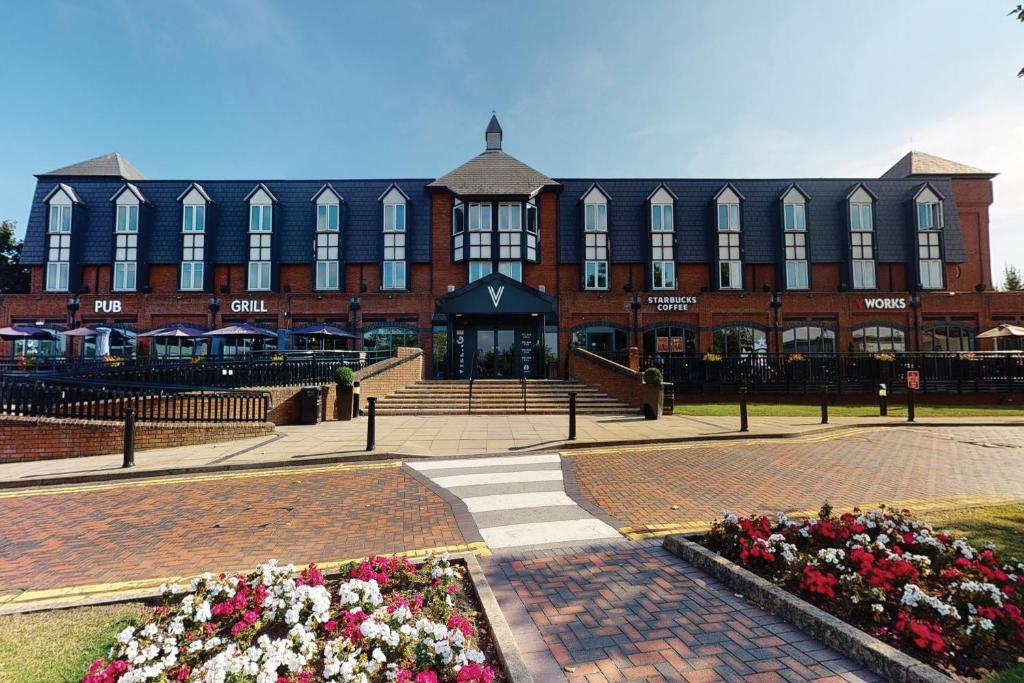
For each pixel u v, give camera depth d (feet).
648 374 48.73
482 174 96.27
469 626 10.18
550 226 94.63
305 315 83.41
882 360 67.67
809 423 44.98
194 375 45.44
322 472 26.81
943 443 36.01
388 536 17.01
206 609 10.14
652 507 20.20
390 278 92.02
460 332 82.38
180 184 95.50
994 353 67.26
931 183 94.17
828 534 13.70
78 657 9.84
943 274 91.86
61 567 14.64
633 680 9.08
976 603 10.46
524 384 52.75
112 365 57.47
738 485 23.72
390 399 55.06
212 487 23.81
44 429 31.14
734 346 84.23
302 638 9.41
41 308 82.84
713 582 13.16
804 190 97.14
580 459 29.78
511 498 21.58
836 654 9.87
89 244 91.09
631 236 95.45
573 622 11.16
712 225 94.68
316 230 92.22
